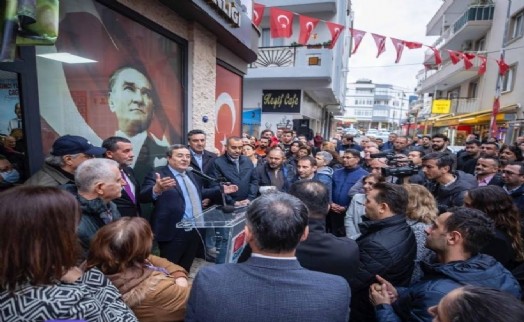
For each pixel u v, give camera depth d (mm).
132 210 2367
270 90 11570
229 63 5383
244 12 5133
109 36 2846
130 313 1020
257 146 5922
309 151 4312
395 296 1484
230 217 2061
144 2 3133
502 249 1850
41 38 1185
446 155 3049
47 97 2262
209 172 3510
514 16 11805
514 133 10812
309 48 10258
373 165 3574
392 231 1703
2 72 1834
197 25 4027
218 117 5262
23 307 758
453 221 1391
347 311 983
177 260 2543
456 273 1272
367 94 69875
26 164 1969
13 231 773
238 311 899
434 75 18656
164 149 3779
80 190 1604
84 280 978
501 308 693
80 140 1857
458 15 18188
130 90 3164
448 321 758
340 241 1479
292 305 903
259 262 996
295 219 1006
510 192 2959
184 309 1284
